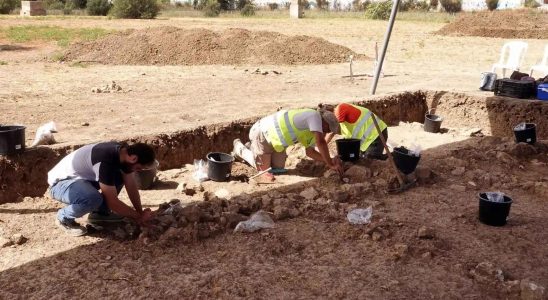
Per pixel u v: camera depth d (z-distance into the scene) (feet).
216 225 15.60
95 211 15.44
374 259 14.07
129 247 14.56
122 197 18.47
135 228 15.30
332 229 15.80
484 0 149.07
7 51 57.47
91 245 14.70
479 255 14.39
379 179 19.57
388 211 17.28
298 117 19.38
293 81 39.68
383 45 31.19
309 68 48.14
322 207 17.25
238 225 15.58
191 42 52.75
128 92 34.58
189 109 28.68
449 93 31.94
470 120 30.86
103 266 13.56
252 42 54.19
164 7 155.74
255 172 21.43
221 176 20.07
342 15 130.72
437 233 15.62
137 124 24.94
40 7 120.16
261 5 172.65
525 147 23.76
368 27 95.20
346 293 12.49
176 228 15.16
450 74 42.60
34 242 14.88
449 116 31.81
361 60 53.26
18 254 14.17
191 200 18.34
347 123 21.75
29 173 18.90
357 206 17.53
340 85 37.65
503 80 30.22
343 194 18.15
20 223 16.17
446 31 85.05
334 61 52.31
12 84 36.73
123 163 14.06
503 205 15.94
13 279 12.98
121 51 51.88
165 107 29.37
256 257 14.12
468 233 15.74
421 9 146.30
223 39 54.03
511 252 14.62
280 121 19.67
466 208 17.65
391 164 19.60
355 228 15.66
